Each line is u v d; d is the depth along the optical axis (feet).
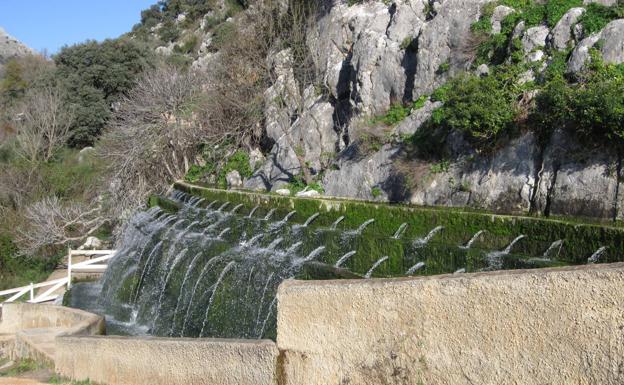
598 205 29.58
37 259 72.23
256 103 72.38
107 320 45.44
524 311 10.75
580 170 30.81
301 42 68.85
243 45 76.89
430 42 47.80
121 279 51.26
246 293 32.83
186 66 123.24
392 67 52.24
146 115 75.20
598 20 35.65
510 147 35.27
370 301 13.01
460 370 11.62
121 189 73.72
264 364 14.94
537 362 10.57
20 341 31.14
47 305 35.94
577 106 30.58
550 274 10.46
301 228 36.60
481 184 36.19
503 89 36.68
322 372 13.84
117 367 21.01
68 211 73.46
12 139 103.96
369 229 36.58
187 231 47.29
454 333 11.72
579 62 34.35
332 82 60.70
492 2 45.34
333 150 59.06
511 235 28.89
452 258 27.20
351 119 55.21
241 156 71.41
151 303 44.24
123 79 119.44
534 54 38.40
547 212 32.09
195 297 37.32
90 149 104.47
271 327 29.19
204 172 73.67
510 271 11.34
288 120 67.41
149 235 51.90
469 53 44.91
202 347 16.98
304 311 14.17
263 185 63.62
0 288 67.51
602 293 9.84
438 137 40.88
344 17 64.59
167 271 44.45
